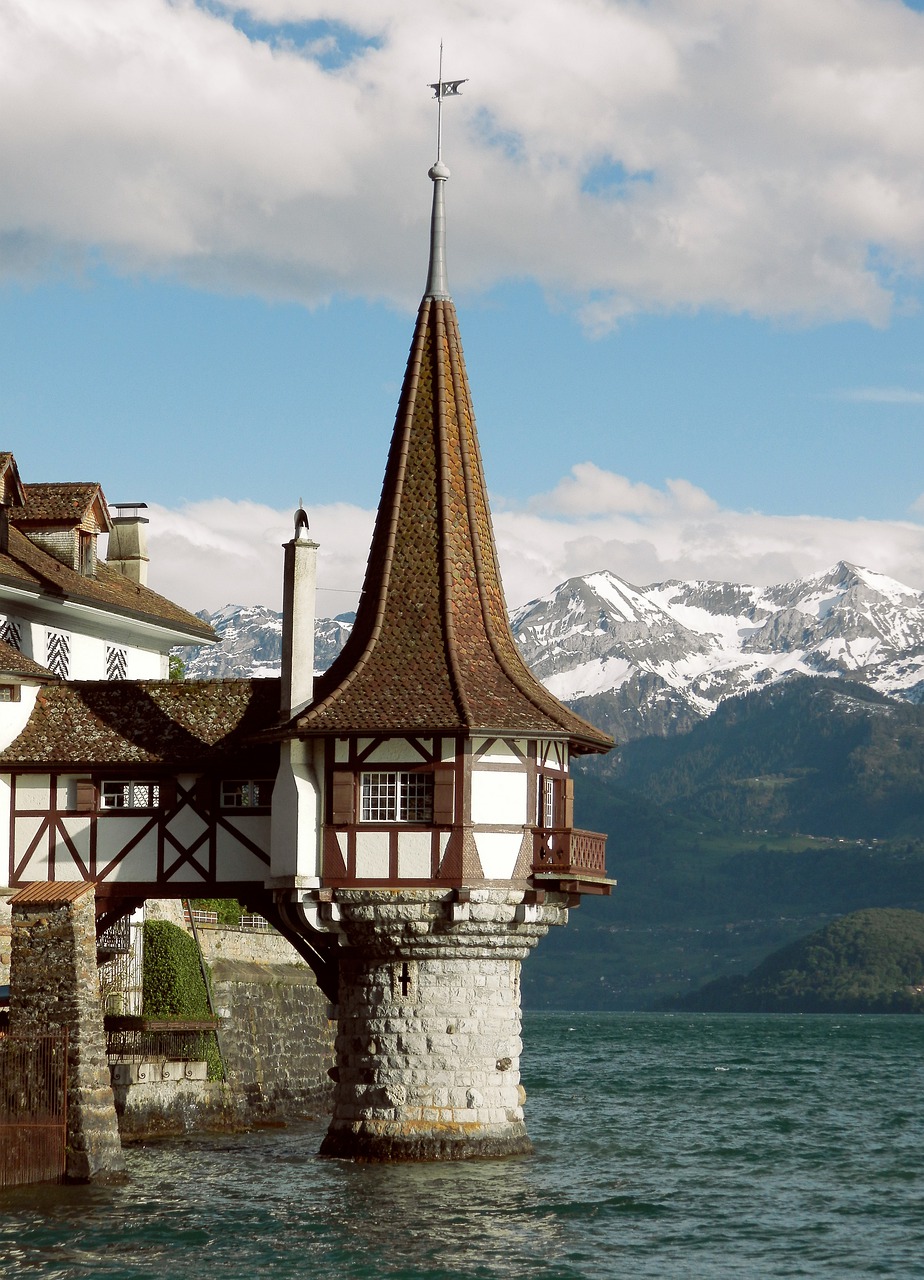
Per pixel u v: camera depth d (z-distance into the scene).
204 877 44.09
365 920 42.09
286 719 43.09
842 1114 69.00
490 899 41.91
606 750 46.31
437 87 49.19
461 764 42.09
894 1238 38.28
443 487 46.53
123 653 55.91
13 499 52.56
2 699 44.84
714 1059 118.25
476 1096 42.62
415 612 45.19
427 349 48.00
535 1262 34.44
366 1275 32.88
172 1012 52.91
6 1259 33.38
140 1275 32.38
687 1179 45.84
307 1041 59.75
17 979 39.34
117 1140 39.94
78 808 44.53
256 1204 38.38
